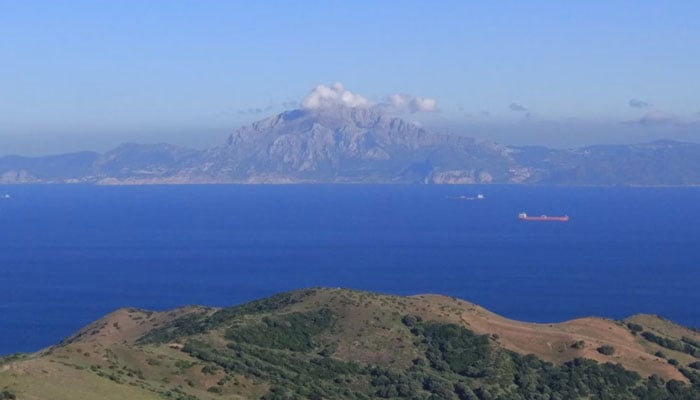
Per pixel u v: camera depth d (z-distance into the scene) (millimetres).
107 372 96812
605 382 124312
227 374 105750
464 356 127688
